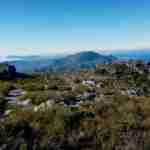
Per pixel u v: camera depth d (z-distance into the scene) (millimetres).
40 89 28250
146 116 12781
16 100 19047
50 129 9883
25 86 29703
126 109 13828
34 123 10422
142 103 16188
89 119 11617
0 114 13508
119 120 11445
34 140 8883
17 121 10109
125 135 9664
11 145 8352
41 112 12469
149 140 9109
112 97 19984
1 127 9289
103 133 9859
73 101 18750
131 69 127062
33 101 18016
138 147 8742
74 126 10617
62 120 10992
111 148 8797
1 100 17812
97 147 8953
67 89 28547
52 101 17672
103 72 123750
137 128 10594
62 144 8852
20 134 9062
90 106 14992
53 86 29688
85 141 9352
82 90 25828
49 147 8547
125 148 8727
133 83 76188
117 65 136000
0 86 27578
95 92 25688
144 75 114375
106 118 12016
